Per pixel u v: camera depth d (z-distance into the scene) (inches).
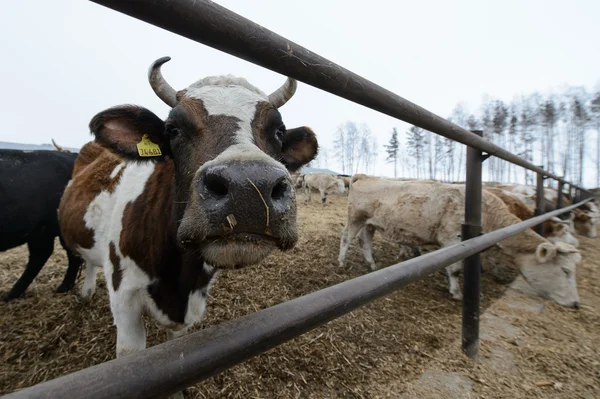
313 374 99.3
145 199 79.5
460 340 120.3
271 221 43.1
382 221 207.8
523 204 251.0
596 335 129.3
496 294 179.6
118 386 22.8
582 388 94.4
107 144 72.0
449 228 183.6
